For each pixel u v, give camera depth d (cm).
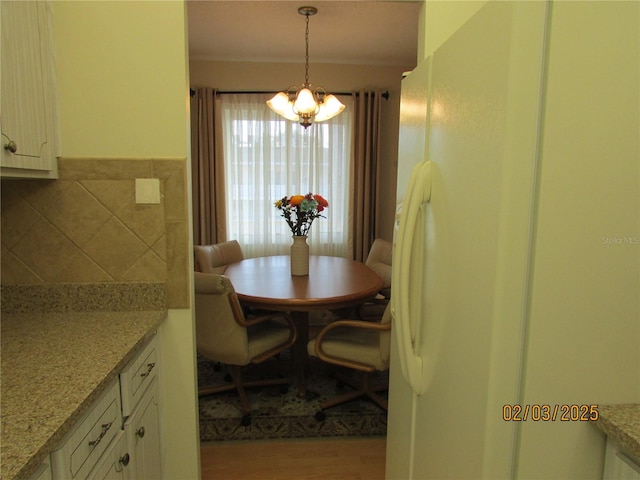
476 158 88
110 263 158
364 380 262
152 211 157
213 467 206
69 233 156
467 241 92
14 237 155
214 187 423
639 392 84
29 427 83
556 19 74
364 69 432
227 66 423
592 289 81
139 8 150
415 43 371
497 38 79
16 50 123
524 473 86
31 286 157
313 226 437
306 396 271
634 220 79
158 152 155
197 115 413
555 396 83
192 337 166
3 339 132
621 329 82
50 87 146
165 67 152
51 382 102
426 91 122
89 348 124
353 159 427
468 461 93
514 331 81
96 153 154
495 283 80
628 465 80
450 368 103
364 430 236
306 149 429
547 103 75
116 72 151
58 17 148
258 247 438
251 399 268
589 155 77
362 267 320
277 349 250
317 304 234
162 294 161
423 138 124
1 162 116
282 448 221
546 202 78
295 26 331
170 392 168
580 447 86
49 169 146
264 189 432
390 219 449
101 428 110
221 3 289
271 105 311
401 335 121
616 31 75
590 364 83
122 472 123
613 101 76
